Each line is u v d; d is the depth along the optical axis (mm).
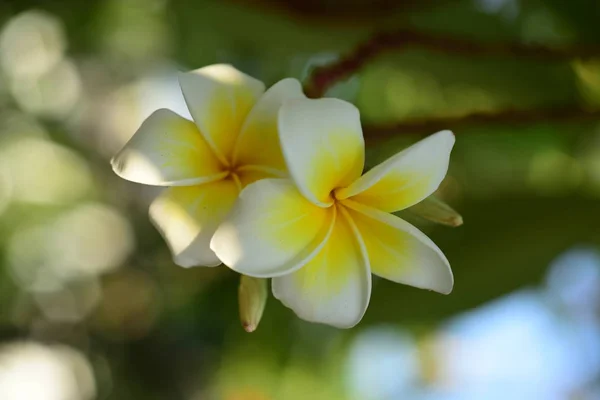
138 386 1305
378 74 766
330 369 958
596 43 625
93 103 1407
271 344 885
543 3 631
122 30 1029
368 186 466
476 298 627
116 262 1435
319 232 473
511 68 640
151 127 478
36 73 1267
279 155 485
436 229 645
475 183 777
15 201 1381
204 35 856
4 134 1329
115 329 1405
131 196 1428
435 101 749
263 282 486
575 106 621
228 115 485
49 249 1444
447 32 660
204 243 478
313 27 682
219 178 484
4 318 1397
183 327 1252
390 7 648
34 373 1397
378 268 482
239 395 950
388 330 763
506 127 613
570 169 730
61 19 1003
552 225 634
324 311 474
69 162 1407
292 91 486
